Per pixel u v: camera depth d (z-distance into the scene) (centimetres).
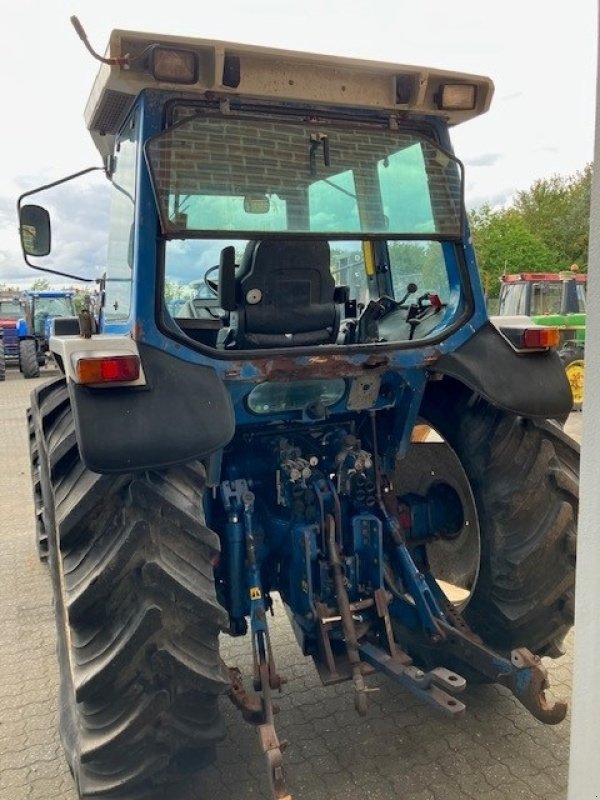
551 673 327
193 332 271
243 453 294
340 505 279
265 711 238
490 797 251
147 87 234
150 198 235
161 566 213
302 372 246
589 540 156
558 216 3834
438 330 274
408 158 272
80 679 215
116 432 208
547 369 278
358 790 257
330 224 260
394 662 256
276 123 250
